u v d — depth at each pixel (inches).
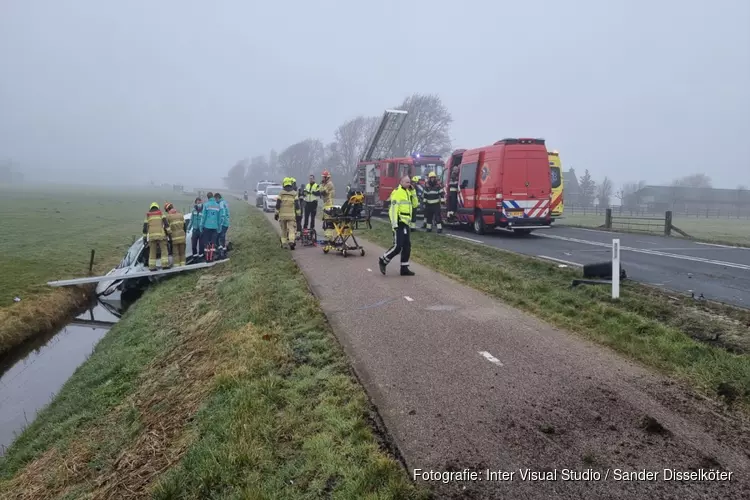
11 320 440.1
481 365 207.8
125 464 198.5
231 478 150.6
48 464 233.6
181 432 199.8
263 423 173.6
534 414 166.9
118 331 418.6
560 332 247.1
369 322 272.7
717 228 1438.2
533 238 637.9
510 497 128.1
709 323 247.4
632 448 146.9
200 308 394.6
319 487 139.1
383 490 131.6
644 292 313.3
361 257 495.5
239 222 1031.0
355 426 162.9
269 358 231.3
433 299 316.2
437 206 705.0
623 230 759.7
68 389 320.2
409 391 187.2
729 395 174.6
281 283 378.6
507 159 629.6
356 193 500.4
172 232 562.3
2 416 320.5
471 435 155.9
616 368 201.2
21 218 1197.7
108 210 1648.6
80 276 621.6
